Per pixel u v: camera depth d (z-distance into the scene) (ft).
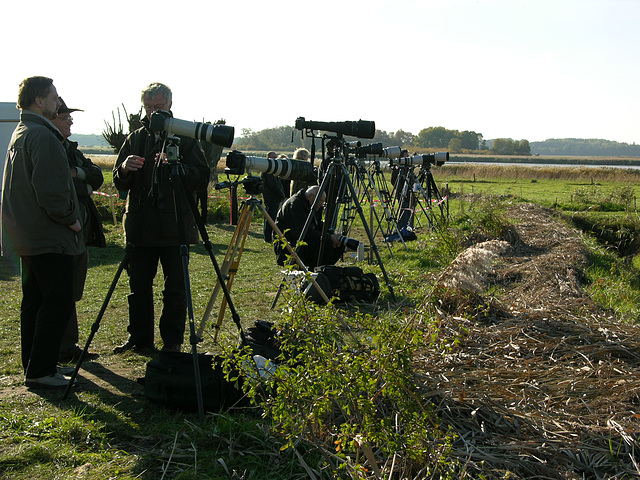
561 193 87.92
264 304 20.51
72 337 14.55
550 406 11.52
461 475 8.61
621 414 11.15
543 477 9.07
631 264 38.11
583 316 17.70
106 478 8.84
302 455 9.51
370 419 8.61
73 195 12.37
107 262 28.45
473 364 13.53
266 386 10.35
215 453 9.67
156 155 14.08
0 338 16.40
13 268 27.84
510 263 28.27
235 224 14.74
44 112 12.41
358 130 21.08
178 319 14.97
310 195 22.02
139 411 11.45
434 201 44.55
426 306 14.60
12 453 9.48
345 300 19.84
